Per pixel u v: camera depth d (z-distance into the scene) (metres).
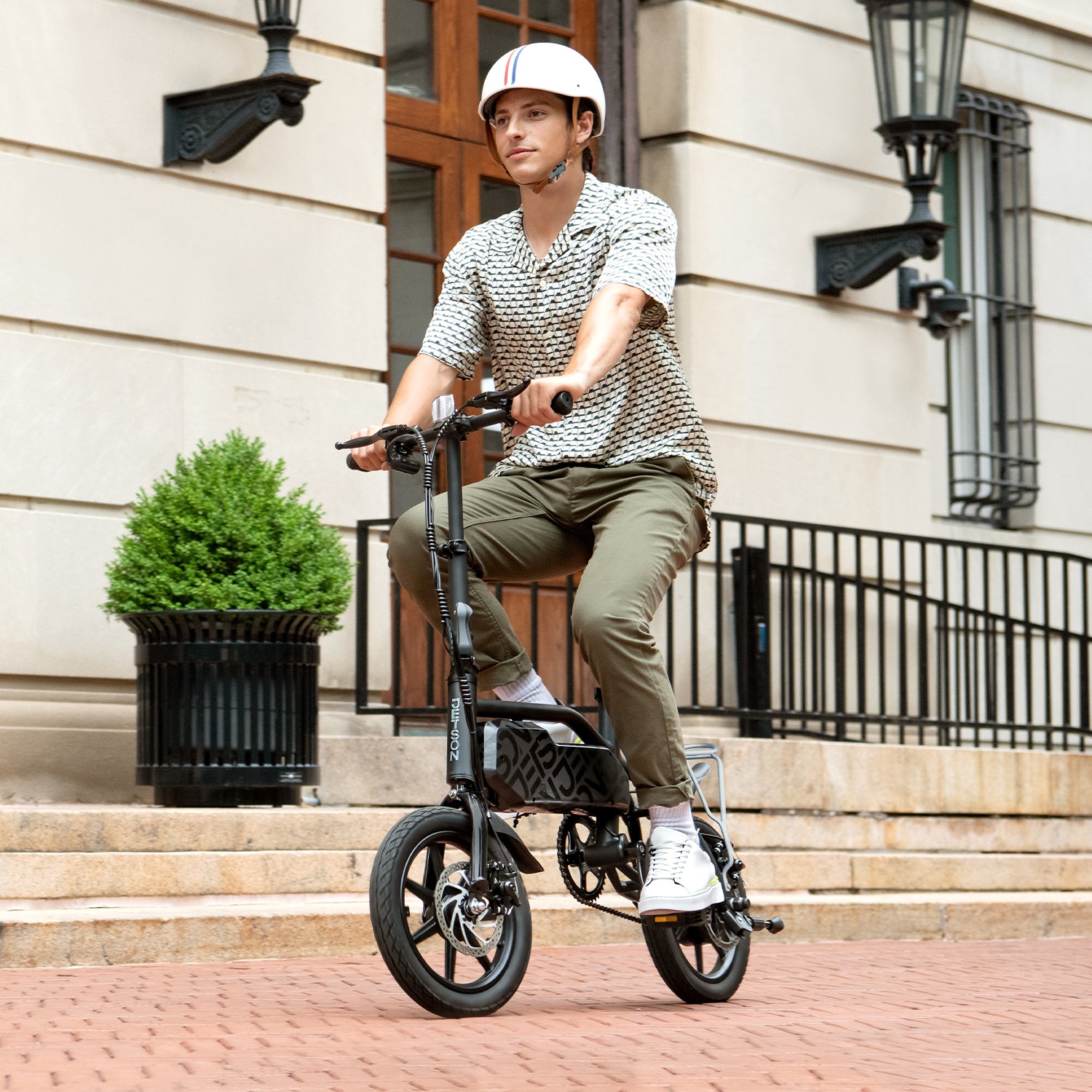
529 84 5.66
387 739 10.02
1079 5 16.64
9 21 9.91
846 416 14.20
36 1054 4.70
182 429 10.45
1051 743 13.37
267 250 10.95
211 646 9.02
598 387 5.92
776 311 13.79
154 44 10.48
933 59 13.51
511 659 5.77
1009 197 16.06
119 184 10.30
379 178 11.57
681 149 13.35
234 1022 5.41
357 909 7.88
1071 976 7.81
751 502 13.50
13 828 7.66
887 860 10.56
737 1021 5.80
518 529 5.81
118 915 7.29
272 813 8.43
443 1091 4.28
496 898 5.57
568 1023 5.58
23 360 9.86
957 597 15.12
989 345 15.87
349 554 11.13
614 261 5.64
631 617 5.59
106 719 10.02
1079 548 16.20
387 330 11.54
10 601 9.71
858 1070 4.79
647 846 5.99
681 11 13.44
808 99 14.16
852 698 14.11
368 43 11.56
